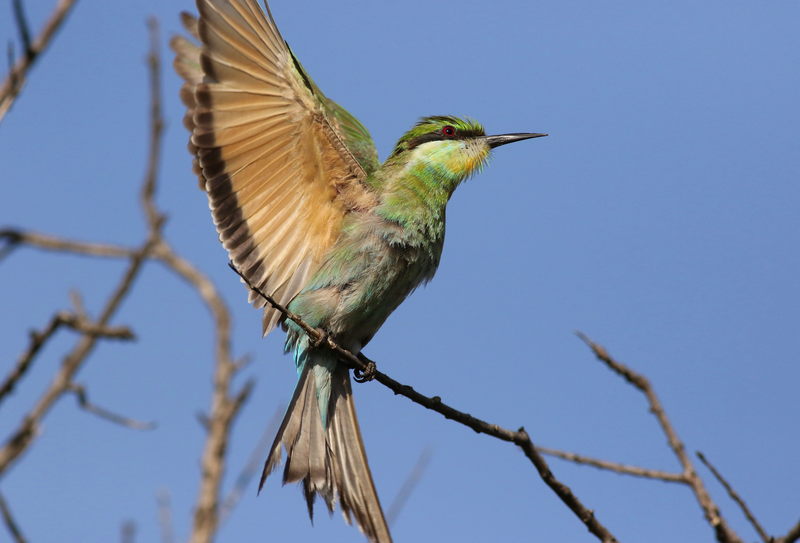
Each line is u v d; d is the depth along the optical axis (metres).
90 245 7.21
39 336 5.69
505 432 8.02
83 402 6.23
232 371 7.47
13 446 5.77
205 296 8.28
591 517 7.62
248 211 10.09
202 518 6.60
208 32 9.61
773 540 6.55
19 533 5.70
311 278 10.69
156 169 7.82
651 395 7.38
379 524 10.00
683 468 7.12
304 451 10.30
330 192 10.66
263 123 9.94
